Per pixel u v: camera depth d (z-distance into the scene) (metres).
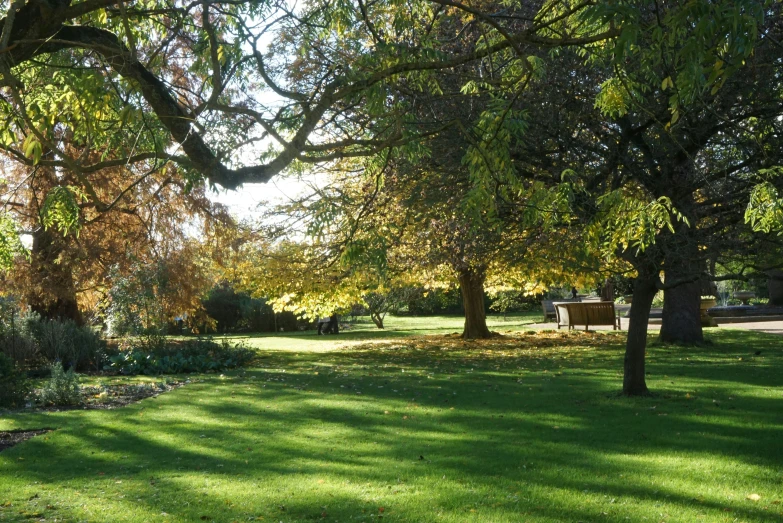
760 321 27.28
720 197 8.70
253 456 7.27
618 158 9.10
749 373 12.45
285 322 36.75
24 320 17.34
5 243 5.84
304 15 6.75
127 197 17.56
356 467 6.71
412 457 7.05
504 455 7.00
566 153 9.62
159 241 19.17
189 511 5.48
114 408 10.70
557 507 5.37
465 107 9.52
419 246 16.44
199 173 4.79
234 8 6.21
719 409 9.04
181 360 16.20
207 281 20.86
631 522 5.00
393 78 5.45
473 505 5.47
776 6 8.79
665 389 10.77
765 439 7.34
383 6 7.33
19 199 17.20
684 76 3.87
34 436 8.56
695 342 18.03
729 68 3.59
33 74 5.78
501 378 13.01
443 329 33.81
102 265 18.73
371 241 5.19
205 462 7.06
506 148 5.33
